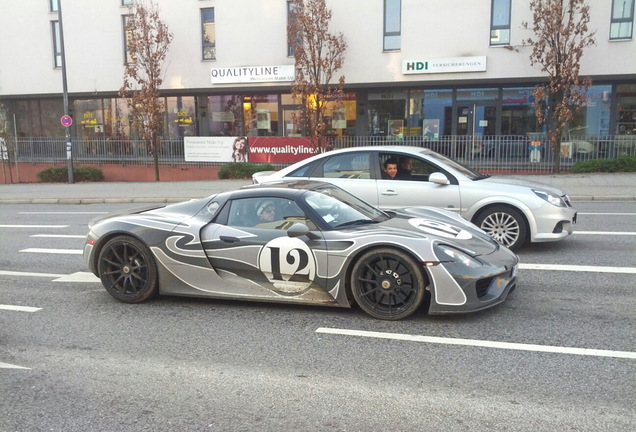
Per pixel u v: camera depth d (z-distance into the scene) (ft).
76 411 12.12
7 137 79.87
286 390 12.82
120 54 79.71
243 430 11.13
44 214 46.55
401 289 16.96
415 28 66.69
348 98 73.97
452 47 65.82
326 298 17.67
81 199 54.65
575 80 57.16
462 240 17.76
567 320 16.87
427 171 26.71
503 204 25.25
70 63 81.82
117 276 20.03
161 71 77.15
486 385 12.78
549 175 58.59
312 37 65.26
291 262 17.72
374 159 27.53
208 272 18.81
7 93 85.51
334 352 14.94
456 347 15.02
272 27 72.38
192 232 18.92
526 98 68.18
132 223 19.77
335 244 17.30
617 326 16.29
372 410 11.76
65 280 23.54
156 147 72.13
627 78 62.49
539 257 24.73
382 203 26.73
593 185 50.21
